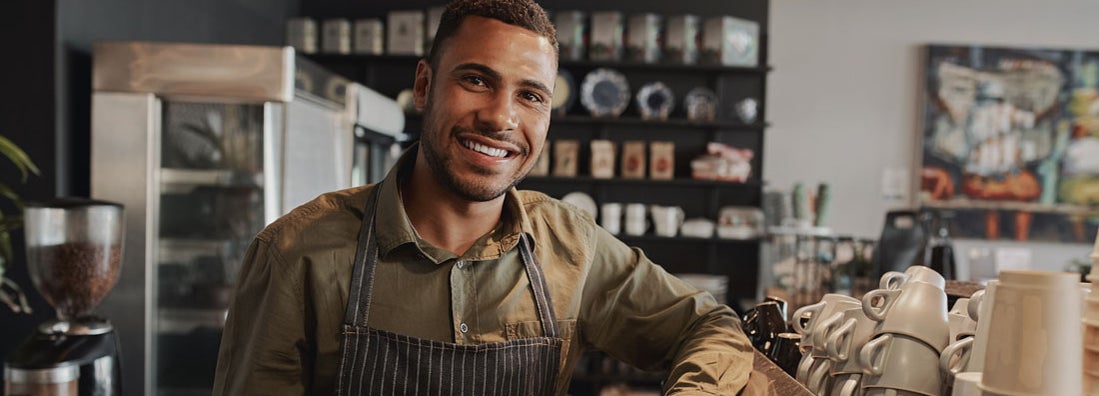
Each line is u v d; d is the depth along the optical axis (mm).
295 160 3180
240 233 3078
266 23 5141
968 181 6184
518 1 1394
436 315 1484
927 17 6164
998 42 6172
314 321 1445
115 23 3436
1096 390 966
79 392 2188
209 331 3129
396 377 1442
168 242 3117
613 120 5559
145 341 3092
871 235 6227
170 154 3105
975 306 1188
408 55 5551
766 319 1628
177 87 3035
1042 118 6168
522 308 1545
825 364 1287
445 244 1509
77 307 2338
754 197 5836
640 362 1725
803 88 6188
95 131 3062
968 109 6164
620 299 1687
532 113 1398
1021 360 878
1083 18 6148
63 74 3117
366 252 1453
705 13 5836
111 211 2352
